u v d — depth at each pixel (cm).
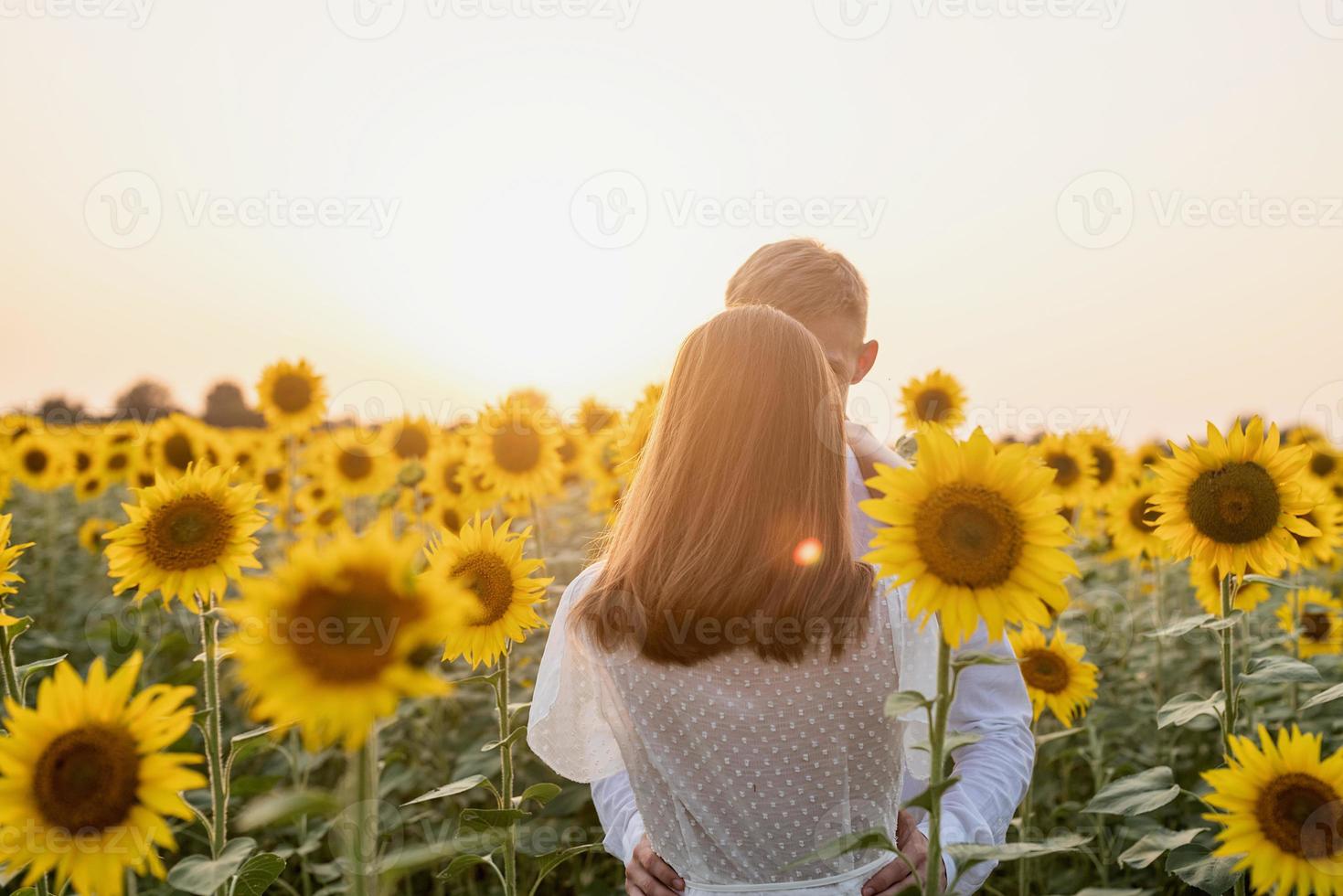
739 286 282
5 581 237
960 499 148
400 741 463
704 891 187
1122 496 569
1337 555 552
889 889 173
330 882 320
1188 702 251
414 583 120
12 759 148
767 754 175
